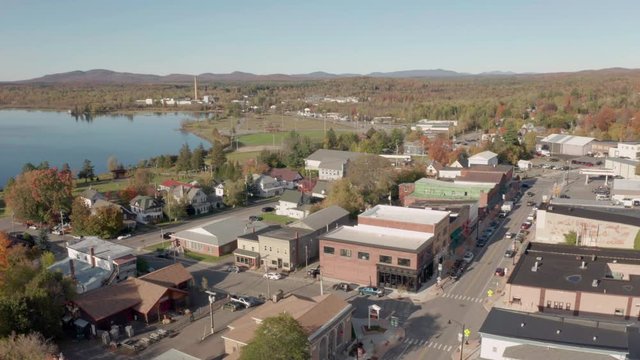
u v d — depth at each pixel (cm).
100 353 6525
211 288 8681
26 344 5778
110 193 15188
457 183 14275
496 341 5750
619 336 5678
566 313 7194
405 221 9381
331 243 8988
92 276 8762
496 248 10562
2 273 7462
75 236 11856
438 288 8388
